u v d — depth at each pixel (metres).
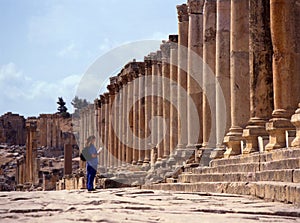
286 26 20.77
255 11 24.03
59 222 10.52
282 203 13.95
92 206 15.07
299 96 20.77
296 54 20.84
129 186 40.66
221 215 11.48
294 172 15.15
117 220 10.61
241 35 26.69
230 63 27.88
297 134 18.06
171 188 26.73
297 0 21.05
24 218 11.68
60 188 72.31
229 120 29.19
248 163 20.44
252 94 23.98
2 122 191.25
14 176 135.62
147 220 10.53
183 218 10.82
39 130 154.88
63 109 174.62
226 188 19.83
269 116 23.81
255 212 11.80
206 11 32.62
